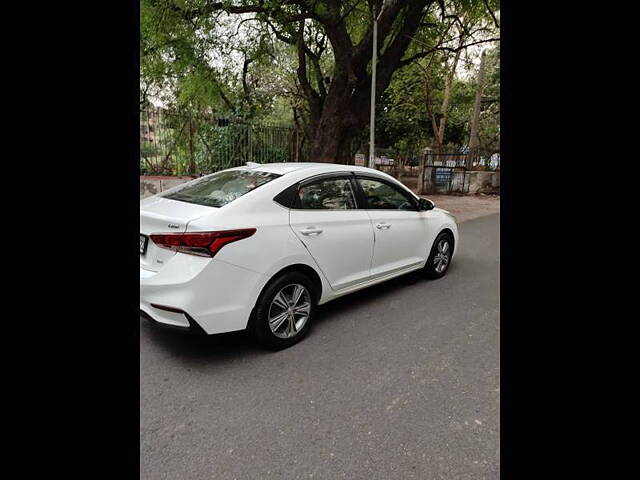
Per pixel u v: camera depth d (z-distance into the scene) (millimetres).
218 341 3150
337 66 10039
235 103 14086
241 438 2086
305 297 3205
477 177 15164
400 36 10656
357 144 19188
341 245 3436
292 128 11062
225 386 2545
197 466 1896
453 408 2342
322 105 11508
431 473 1864
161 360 2850
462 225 8938
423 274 4828
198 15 9094
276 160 10430
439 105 21844
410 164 22047
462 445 2043
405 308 3871
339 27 9781
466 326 3465
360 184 3783
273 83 16516
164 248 2695
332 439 2082
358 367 2787
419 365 2816
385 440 2078
